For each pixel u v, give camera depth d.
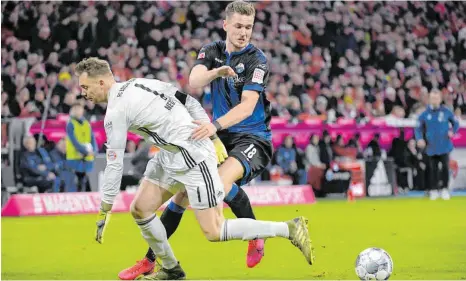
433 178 16.36
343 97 19.86
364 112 19.23
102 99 5.64
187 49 20.88
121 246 8.57
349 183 17.16
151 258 6.15
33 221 12.09
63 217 12.92
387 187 17.64
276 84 19.34
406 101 20.75
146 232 5.78
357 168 17.30
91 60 5.58
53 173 14.27
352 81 20.75
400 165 18.09
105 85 5.57
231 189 6.48
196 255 7.66
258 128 6.58
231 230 5.75
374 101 20.58
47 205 13.52
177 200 6.24
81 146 14.12
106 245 8.67
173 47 20.81
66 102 15.51
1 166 14.34
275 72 20.50
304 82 20.44
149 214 5.76
